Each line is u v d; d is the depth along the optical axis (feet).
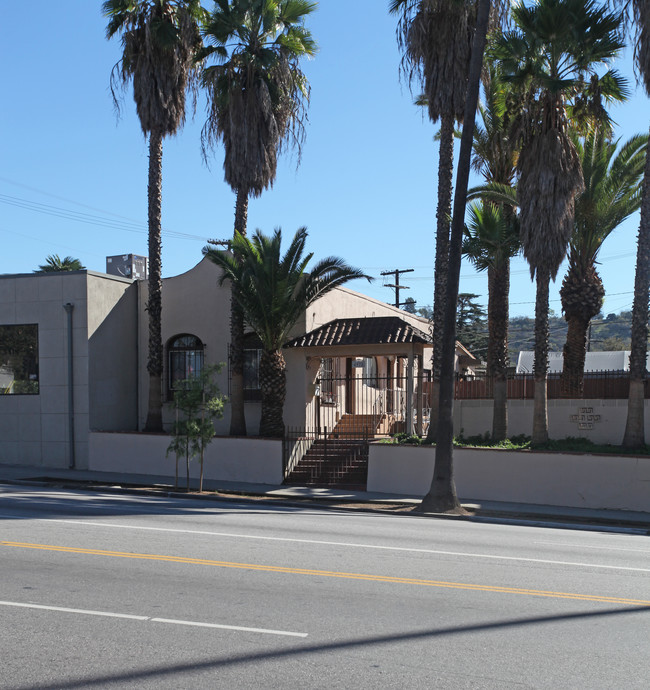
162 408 89.56
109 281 86.48
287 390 84.02
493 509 59.82
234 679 17.49
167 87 82.12
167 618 22.52
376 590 26.84
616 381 76.43
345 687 17.11
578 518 57.16
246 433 83.71
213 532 40.16
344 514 55.67
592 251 78.69
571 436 76.79
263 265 75.10
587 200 76.23
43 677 17.54
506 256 75.15
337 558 33.09
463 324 197.77
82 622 22.02
